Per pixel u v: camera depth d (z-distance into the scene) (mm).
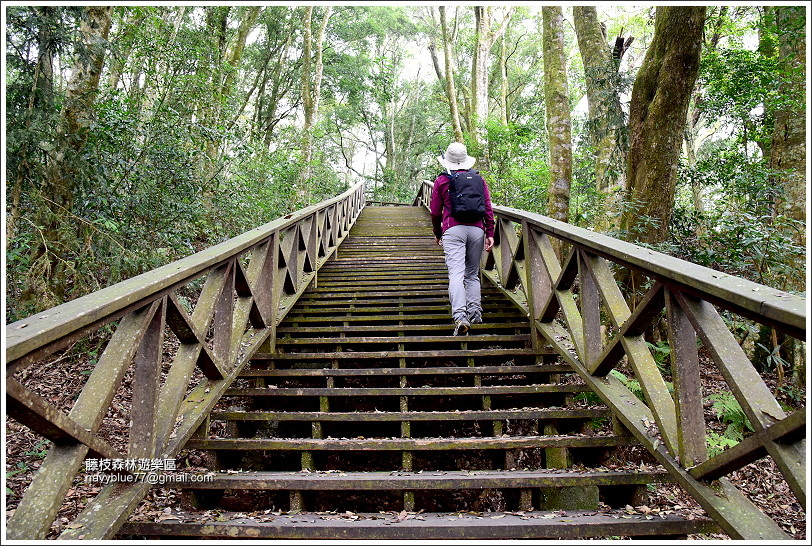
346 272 5758
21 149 3496
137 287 1655
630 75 6242
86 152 4141
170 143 5359
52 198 3951
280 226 3564
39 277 3783
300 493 1998
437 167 17797
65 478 1348
